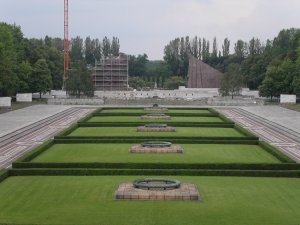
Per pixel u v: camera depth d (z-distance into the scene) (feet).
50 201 136.67
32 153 199.62
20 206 131.64
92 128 305.73
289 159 189.37
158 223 117.29
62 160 198.39
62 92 654.12
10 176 168.76
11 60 495.82
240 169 179.63
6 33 496.23
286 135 291.99
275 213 126.52
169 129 289.33
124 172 171.01
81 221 118.42
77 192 146.51
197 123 316.40
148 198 137.69
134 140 246.47
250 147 236.43
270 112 450.71
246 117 402.72
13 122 349.20
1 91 525.34
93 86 602.44
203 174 171.32
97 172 170.91
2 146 244.22
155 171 170.81
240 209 129.90
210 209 129.49
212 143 246.47
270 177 169.78
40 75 578.66
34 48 637.30
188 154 214.28
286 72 577.43
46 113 424.46
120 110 432.25
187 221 119.14
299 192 148.36
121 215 123.44
